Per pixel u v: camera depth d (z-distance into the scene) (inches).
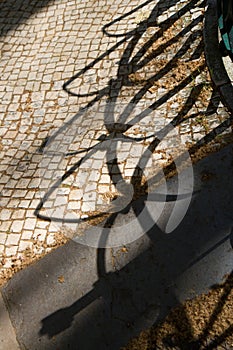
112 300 134.4
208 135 161.5
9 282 144.1
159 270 137.1
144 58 193.8
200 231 141.7
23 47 219.9
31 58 213.3
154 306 130.8
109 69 195.6
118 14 217.2
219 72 170.7
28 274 144.4
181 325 125.6
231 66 169.9
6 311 139.1
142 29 205.2
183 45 191.8
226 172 151.4
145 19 208.8
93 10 224.5
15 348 131.8
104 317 131.9
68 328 132.0
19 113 191.8
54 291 139.9
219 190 148.3
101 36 210.2
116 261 141.7
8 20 235.8
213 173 152.6
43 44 217.6
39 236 151.3
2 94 201.5
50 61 208.4
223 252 135.6
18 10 239.1
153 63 190.7
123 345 125.7
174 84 180.9
